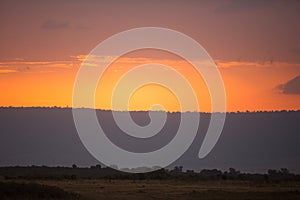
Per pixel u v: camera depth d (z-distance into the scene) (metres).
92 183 87.44
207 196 63.78
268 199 59.69
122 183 88.75
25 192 58.97
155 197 63.72
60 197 59.34
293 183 94.56
